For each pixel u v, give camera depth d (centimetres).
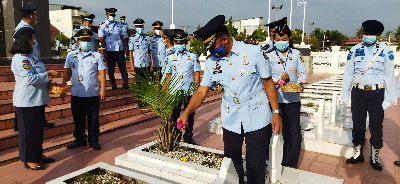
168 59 513
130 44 744
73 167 414
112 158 452
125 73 800
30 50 366
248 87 258
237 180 256
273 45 398
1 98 612
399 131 629
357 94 414
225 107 274
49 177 379
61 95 464
